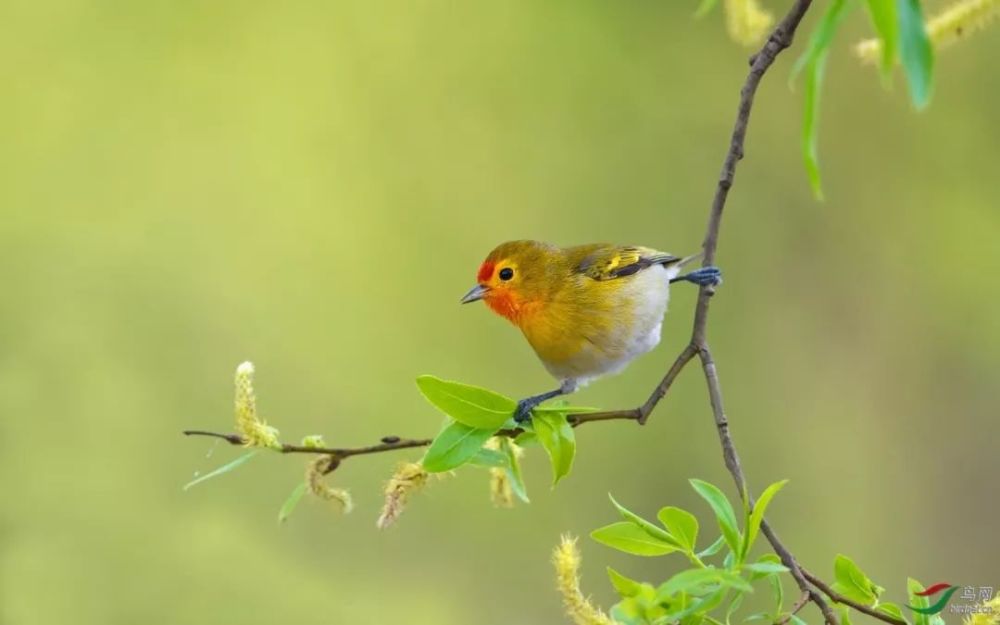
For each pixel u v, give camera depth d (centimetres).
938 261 1420
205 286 1506
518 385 1462
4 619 1282
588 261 753
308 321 1491
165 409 1431
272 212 1532
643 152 1495
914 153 1421
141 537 1352
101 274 1495
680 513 497
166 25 1579
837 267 1448
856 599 530
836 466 1406
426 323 1488
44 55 1559
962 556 1373
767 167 1464
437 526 1370
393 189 1528
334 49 1566
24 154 1535
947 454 1403
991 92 1391
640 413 582
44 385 1430
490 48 1547
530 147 1521
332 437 1427
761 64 616
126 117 1563
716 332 1443
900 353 1428
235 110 1561
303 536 1360
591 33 1523
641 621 443
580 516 1394
